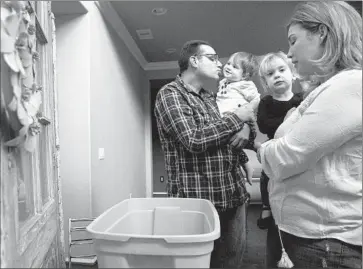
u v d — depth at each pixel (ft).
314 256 1.57
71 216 3.14
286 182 1.69
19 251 1.19
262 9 2.68
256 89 2.59
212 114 2.47
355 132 1.38
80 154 3.77
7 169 1.12
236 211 2.40
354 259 1.47
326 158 1.50
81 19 3.96
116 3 2.93
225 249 2.05
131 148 3.56
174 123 2.20
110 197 3.89
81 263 1.94
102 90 4.13
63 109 3.85
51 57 2.15
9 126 1.11
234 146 2.29
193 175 2.33
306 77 2.06
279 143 1.61
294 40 1.73
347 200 1.49
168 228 1.94
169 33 3.20
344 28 1.52
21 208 1.37
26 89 1.19
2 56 1.01
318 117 1.41
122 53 3.70
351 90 1.36
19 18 1.14
